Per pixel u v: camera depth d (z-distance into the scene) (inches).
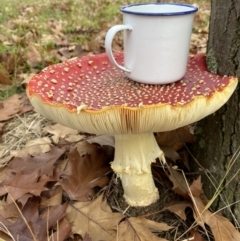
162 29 9.4
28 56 22.7
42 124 17.1
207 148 12.0
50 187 12.8
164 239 10.9
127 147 11.1
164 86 10.3
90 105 9.6
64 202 12.6
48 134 16.4
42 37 28.1
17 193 12.0
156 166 13.3
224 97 9.1
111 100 9.8
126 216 12.1
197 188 11.7
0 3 41.4
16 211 11.9
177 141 13.3
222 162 11.5
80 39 28.6
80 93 10.4
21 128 16.8
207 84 10.1
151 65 9.9
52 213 11.2
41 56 23.0
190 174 13.1
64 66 11.4
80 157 13.0
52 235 10.5
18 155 14.7
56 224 11.2
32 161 13.6
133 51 9.9
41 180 12.7
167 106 8.2
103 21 34.8
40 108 9.6
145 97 9.8
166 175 13.2
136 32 9.7
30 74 20.7
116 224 11.3
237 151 10.9
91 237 11.1
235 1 9.8
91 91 10.5
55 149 14.0
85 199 12.1
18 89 19.9
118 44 27.0
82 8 40.5
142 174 11.6
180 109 8.3
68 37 29.0
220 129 11.2
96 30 31.7
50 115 9.4
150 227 11.2
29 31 29.2
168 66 9.9
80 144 14.7
